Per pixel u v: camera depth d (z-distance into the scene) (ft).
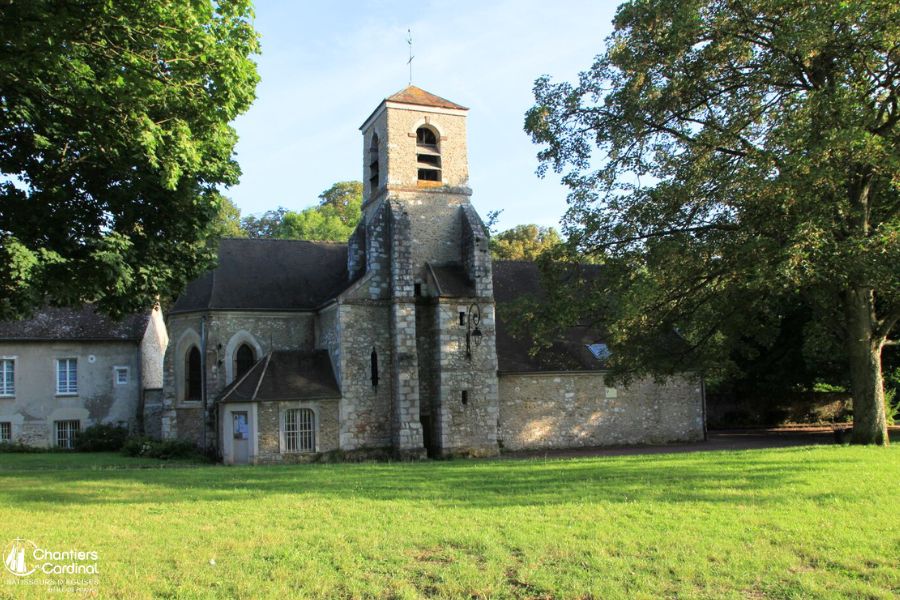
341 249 109.91
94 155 50.11
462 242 95.35
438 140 96.89
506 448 94.94
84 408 108.99
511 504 39.50
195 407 95.20
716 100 64.03
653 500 39.81
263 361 89.86
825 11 51.93
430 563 28.68
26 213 49.98
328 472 56.70
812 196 53.72
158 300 62.13
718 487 43.50
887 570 27.37
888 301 68.13
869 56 55.01
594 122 67.92
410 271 89.92
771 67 59.41
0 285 48.47
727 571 27.40
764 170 54.85
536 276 112.16
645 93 61.82
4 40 41.06
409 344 88.22
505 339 101.65
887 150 55.06
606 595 25.09
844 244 52.47
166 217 56.34
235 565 28.43
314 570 27.71
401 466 61.77
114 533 33.53
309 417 86.22
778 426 130.21
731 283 66.59
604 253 68.03
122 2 43.24
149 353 115.14
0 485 49.88
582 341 104.78
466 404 89.40
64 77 44.37
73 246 50.60
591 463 58.34
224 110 49.73
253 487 48.01
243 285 97.91
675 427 103.91
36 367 107.96
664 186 63.31
